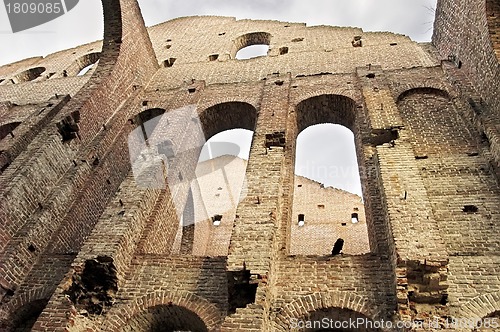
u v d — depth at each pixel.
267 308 8.55
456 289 8.55
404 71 16.58
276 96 15.50
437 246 8.54
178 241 18.95
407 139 11.64
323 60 19.91
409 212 9.34
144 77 19.88
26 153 13.27
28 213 11.83
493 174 11.25
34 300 10.20
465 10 15.34
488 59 13.12
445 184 11.35
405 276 8.31
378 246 9.88
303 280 9.51
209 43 25.97
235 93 17.02
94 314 9.48
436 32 19.16
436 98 14.99
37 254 11.29
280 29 26.11
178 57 24.31
